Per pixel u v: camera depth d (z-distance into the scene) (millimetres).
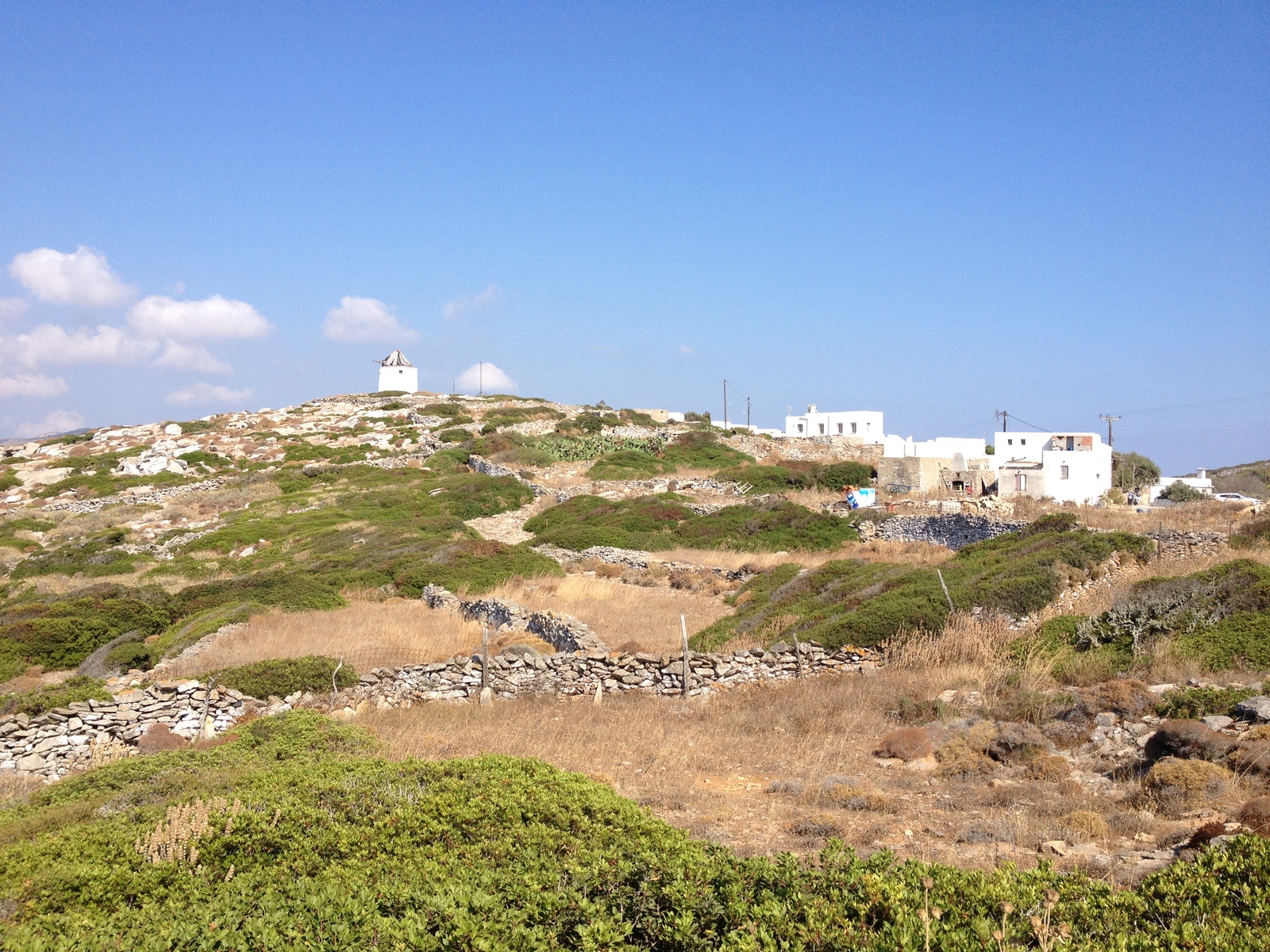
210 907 6977
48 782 13711
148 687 16062
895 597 20078
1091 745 12195
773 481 52719
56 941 6402
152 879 7676
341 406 90312
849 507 44406
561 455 61188
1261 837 7344
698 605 27266
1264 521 24875
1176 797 9828
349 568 33156
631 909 6812
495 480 52688
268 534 43531
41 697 15203
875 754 12711
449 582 29625
